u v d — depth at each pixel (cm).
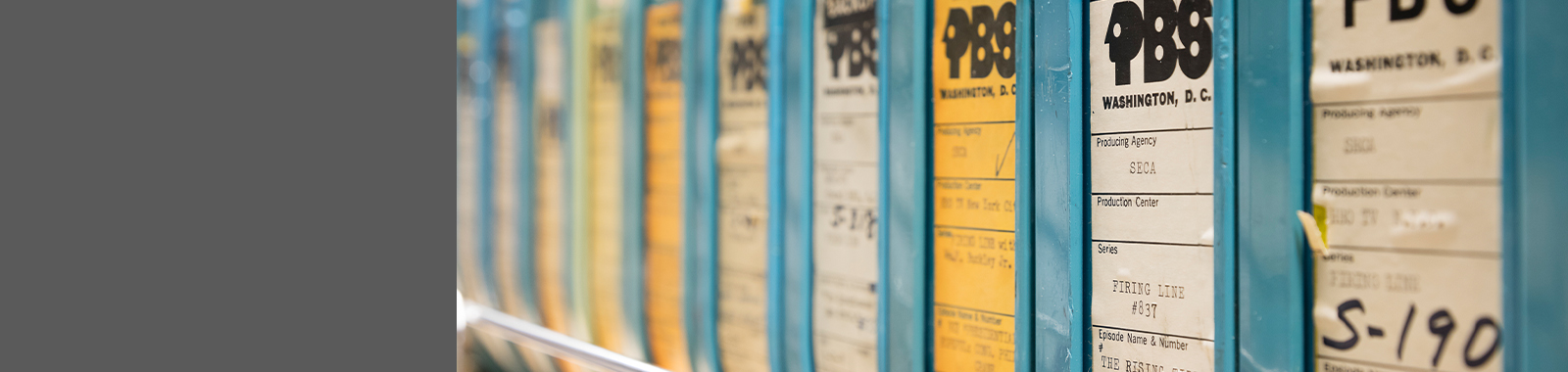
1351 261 53
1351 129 53
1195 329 58
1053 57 62
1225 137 56
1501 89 49
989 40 65
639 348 89
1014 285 65
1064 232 63
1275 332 56
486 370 106
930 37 68
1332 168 54
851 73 72
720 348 83
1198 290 58
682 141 84
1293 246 55
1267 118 55
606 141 91
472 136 106
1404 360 52
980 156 66
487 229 105
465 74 106
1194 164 57
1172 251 59
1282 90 54
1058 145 62
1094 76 61
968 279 67
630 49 88
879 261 71
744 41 79
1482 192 50
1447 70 50
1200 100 57
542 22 97
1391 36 51
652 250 88
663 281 87
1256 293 56
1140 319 60
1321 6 53
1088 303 62
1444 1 50
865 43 71
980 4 65
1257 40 55
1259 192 56
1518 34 48
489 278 106
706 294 83
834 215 74
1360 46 52
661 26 85
